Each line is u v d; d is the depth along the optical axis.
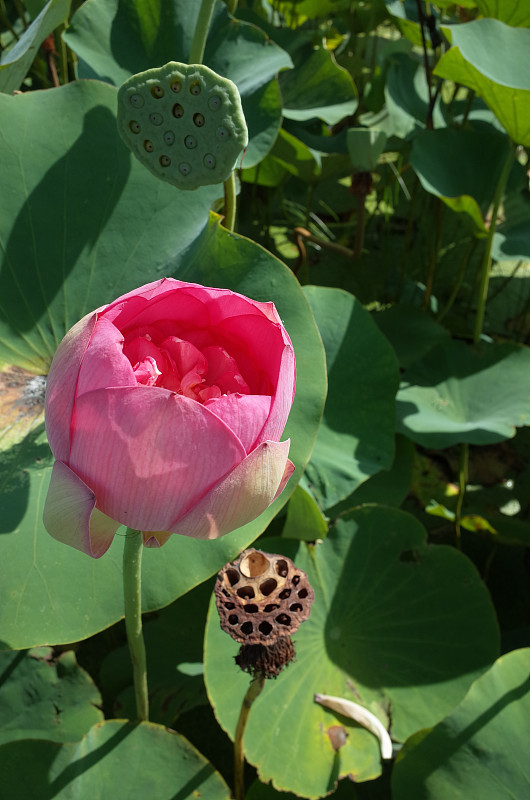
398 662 1.38
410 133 2.02
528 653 1.30
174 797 1.20
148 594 1.19
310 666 1.34
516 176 1.84
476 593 1.42
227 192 1.36
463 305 2.39
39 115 1.28
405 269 2.49
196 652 1.42
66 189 1.28
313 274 2.36
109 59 1.45
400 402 1.62
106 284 1.27
